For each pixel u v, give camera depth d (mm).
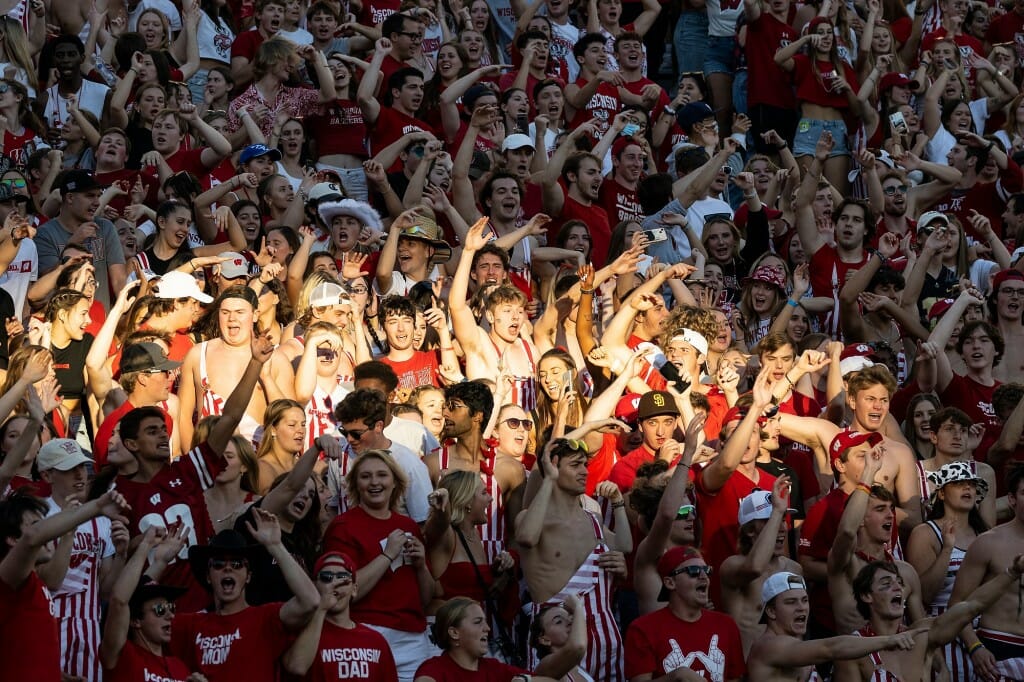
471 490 19500
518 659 20000
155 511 18828
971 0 43094
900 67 42375
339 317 23141
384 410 19906
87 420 22062
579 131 31281
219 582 17250
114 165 29297
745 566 20531
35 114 30312
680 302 27547
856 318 30047
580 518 20516
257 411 21797
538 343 25328
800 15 39312
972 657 21547
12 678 15867
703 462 22359
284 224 28156
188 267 24047
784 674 19766
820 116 37875
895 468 23516
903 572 21922
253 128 31297
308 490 19031
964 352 27312
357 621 18500
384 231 29125
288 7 34750
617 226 28812
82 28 34344
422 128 32281
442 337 24047
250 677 16984
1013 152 37438
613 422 21688
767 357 25500
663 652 19406
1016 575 20938
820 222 32625
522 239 28594
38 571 16906
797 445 24703
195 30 34750
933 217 32625
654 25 41969
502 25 38719
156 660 16844
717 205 32438
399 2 38000
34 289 23859
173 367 20766
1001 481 25188
